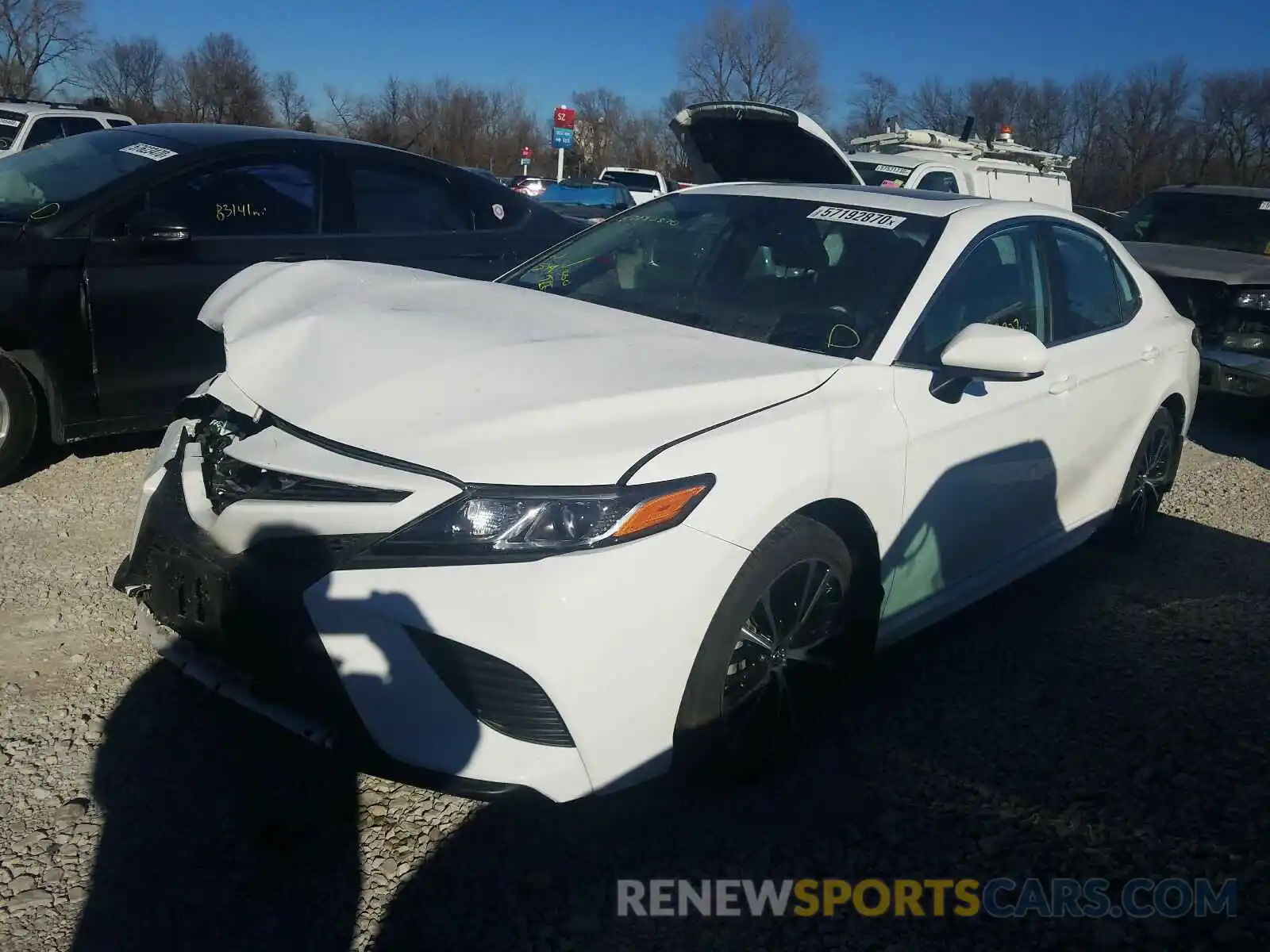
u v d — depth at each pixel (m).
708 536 2.51
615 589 2.37
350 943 2.33
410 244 5.95
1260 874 2.61
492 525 2.37
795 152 5.79
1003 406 3.52
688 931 2.42
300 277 3.72
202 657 2.74
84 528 4.45
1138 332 4.55
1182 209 9.79
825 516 2.90
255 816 2.71
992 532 3.66
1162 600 4.41
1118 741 3.24
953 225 3.64
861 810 2.87
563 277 3.98
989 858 2.69
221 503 2.68
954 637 3.96
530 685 2.36
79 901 2.39
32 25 45.78
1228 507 5.81
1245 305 7.65
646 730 2.51
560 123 26.67
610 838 2.71
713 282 3.68
